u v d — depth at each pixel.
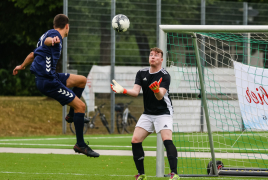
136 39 52.00
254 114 23.14
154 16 52.50
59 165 26.83
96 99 50.19
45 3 63.69
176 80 27.64
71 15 49.50
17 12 70.75
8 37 78.94
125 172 24.48
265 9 55.78
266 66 56.00
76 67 49.56
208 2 54.00
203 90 21.84
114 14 50.66
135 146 19.61
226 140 41.84
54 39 17.75
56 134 50.75
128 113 51.47
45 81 18.03
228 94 50.47
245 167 26.17
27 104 72.56
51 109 69.31
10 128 53.62
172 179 18.17
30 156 30.78
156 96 17.94
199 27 21.70
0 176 21.66
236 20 54.94
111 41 50.72
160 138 22.03
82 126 18.92
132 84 51.53
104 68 50.53
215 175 23.02
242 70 23.33
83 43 49.81
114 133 50.66
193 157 31.25
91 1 50.00
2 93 97.25
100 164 27.75
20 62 100.56
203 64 51.06
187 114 47.62
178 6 53.12
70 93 18.58
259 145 38.41
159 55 19.16
